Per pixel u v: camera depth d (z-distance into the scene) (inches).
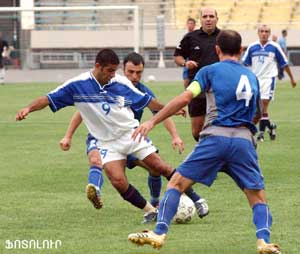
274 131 1477.6
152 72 3521.2
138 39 3137.3
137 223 773.9
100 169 736.3
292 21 4205.2
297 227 751.7
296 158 1226.0
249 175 625.0
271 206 851.4
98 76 736.3
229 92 623.8
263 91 1508.4
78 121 804.0
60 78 3467.0
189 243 690.2
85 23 4163.4
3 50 3282.5
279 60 1558.8
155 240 607.8
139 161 780.0
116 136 753.6
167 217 618.8
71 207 858.8
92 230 744.3
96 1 4220.0
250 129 633.0
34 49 3865.7
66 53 3688.5
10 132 1641.2
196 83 624.7
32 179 1050.1
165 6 4276.6
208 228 748.6
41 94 2615.7
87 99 741.3
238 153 621.6
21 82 3292.3
